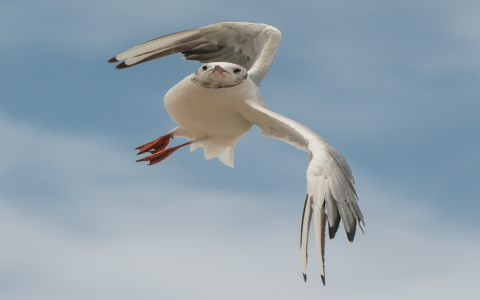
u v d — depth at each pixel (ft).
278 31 47.24
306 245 32.68
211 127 42.34
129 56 49.42
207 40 48.75
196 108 40.63
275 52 46.44
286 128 38.63
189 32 48.34
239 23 47.80
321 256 31.83
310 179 33.60
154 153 44.98
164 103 42.75
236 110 40.60
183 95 40.60
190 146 45.70
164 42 48.96
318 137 36.60
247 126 42.50
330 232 32.50
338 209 33.22
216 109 40.47
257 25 47.91
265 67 45.39
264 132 41.45
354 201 34.81
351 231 33.19
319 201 32.89
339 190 33.83
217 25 47.78
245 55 49.03
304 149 39.24
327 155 34.88
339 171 34.81
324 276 31.42
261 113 39.24
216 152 46.44
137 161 44.80
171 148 45.01
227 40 48.62
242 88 39.96
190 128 43.57
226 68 39.50
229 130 42.57
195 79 40.06
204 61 49.90
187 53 49.78
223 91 39.68
